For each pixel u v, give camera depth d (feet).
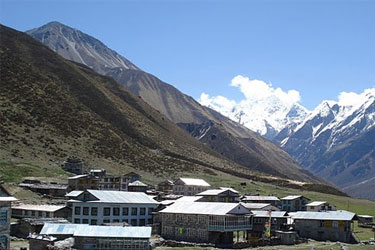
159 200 540.93
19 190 543.39
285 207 648.79
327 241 445.37
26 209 448.65
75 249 320.29
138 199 468.75
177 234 415.85
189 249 353.31
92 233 328.08
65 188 573.74
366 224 575.38
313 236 461.78
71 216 447.42
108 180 648.79
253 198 638.12
